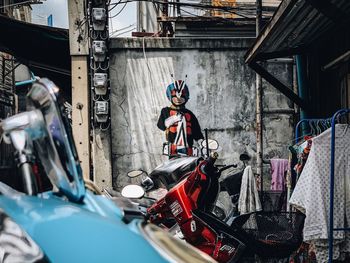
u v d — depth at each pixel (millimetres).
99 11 9148
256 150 9609
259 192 6570
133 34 11859
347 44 7453
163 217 5027
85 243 1559
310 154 5133
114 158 9523
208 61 9695
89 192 2184
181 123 9609
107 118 9320
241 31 11102
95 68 9336
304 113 8664
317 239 5094
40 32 9547
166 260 1670
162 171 6207
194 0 13227
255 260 4801
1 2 16922
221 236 4473
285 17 5523
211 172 4832
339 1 5863
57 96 1760
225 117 9672
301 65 8953
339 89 7973
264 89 9719
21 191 1985
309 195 5074
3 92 17391
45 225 1602
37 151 1950
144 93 9617
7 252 1411
